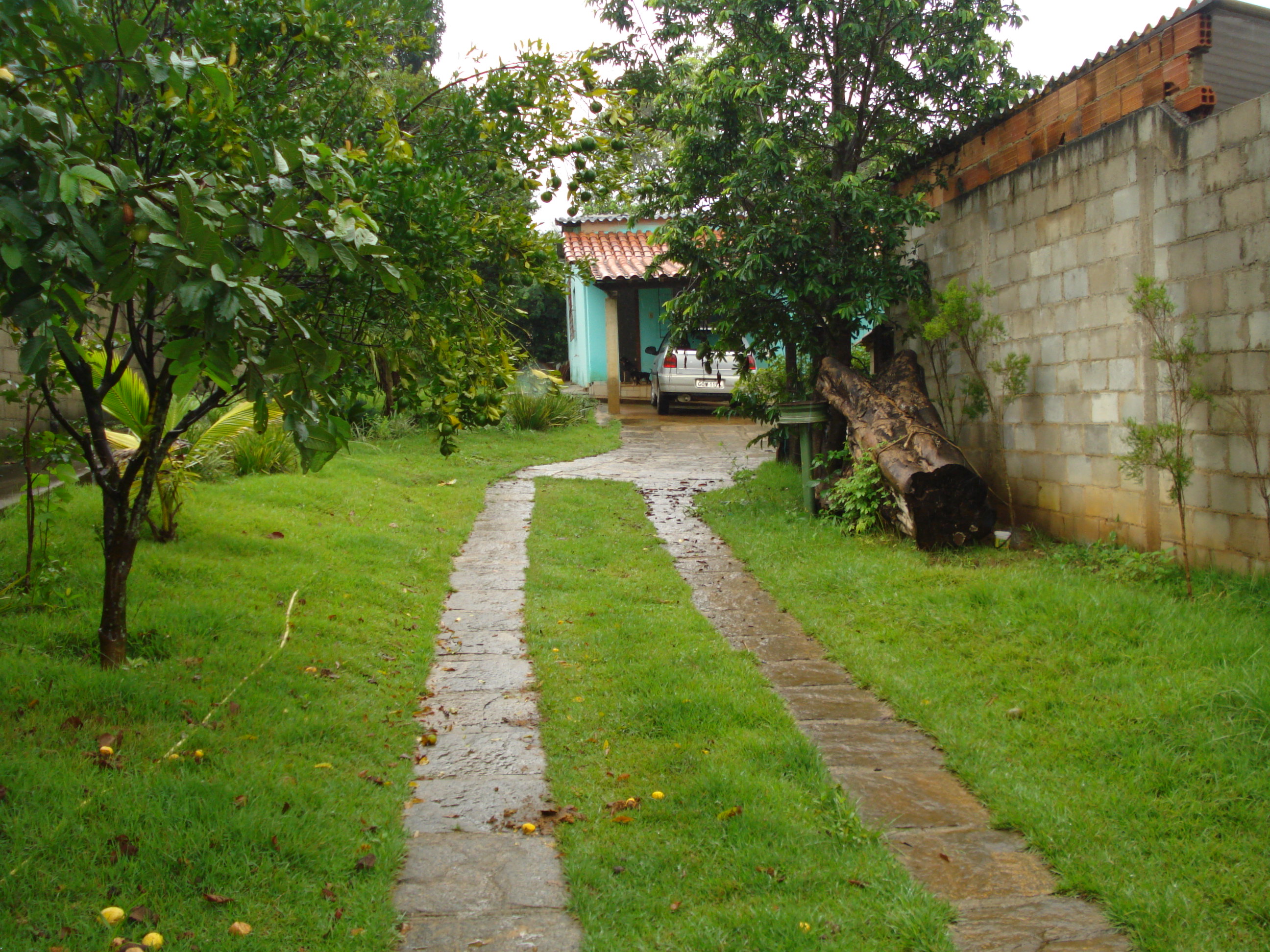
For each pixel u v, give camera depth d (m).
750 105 9.89
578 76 5.11
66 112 3.01
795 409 10.07
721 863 3.44
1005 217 8.83
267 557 7.04
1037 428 8.49
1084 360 7.74
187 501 8.13
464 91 5.16
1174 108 6.67
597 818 3.82
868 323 11.47
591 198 5.56
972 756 4.35
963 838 3.71
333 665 5.32
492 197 5.73
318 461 3.14
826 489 9.81
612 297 19.88
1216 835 3.56
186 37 4.46
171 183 3.09
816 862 3.43
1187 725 4.32
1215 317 6.30
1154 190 6.82
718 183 10.27
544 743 4.60
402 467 12.38
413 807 3.96
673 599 7.28
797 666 5.84
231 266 2.65
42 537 5.95
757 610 7.07
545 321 30.20
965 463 8.14
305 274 4.48
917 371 9.69
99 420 4.57
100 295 4.32
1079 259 7.75
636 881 3.33
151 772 3.62
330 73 5.05
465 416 5.30
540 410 17.50
